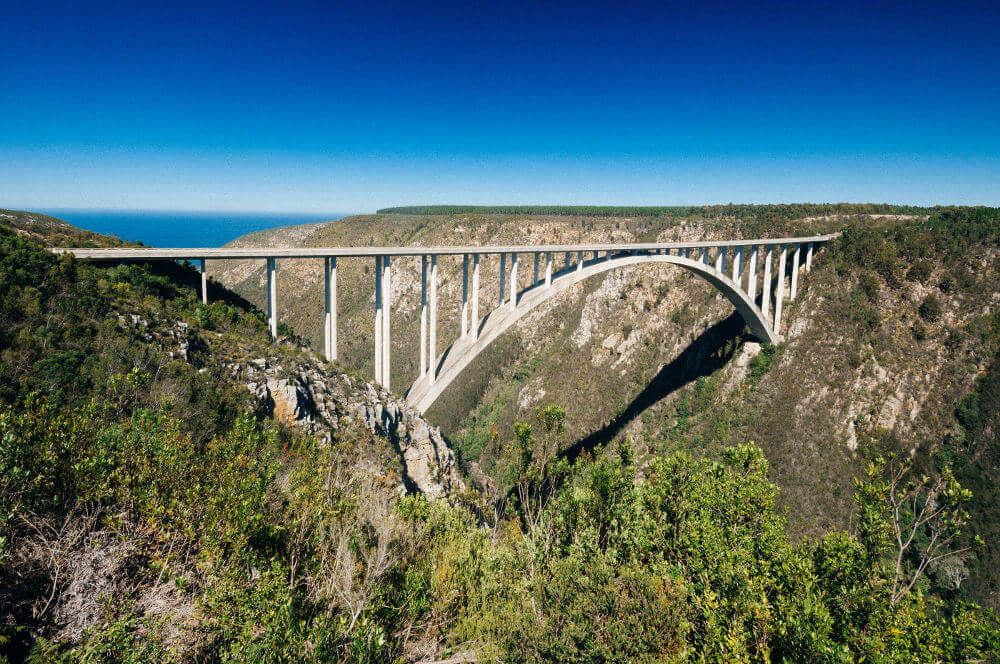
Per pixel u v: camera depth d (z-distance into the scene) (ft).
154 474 19.53
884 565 22.94
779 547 23.32
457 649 20.81
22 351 37.60
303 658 14.66
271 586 15.93
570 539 26.21
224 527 18.25
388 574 21.58
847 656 17.21
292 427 51.88
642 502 27.07
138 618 14.99
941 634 19.17
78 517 17.57
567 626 19.35
